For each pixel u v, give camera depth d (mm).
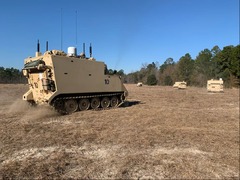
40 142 8445
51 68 14039
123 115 14133
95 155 7242
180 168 6371
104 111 15680
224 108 19484
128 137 9227
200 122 12766
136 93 36938
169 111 16234
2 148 7758
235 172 6277
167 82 101375
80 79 15227
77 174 5855
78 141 8641
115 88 17500
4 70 76500
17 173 5828
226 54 80500
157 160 6910
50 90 14156
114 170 6125
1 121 12055
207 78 92562
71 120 12523
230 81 76062
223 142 9047
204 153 7727
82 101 15602
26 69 15180
